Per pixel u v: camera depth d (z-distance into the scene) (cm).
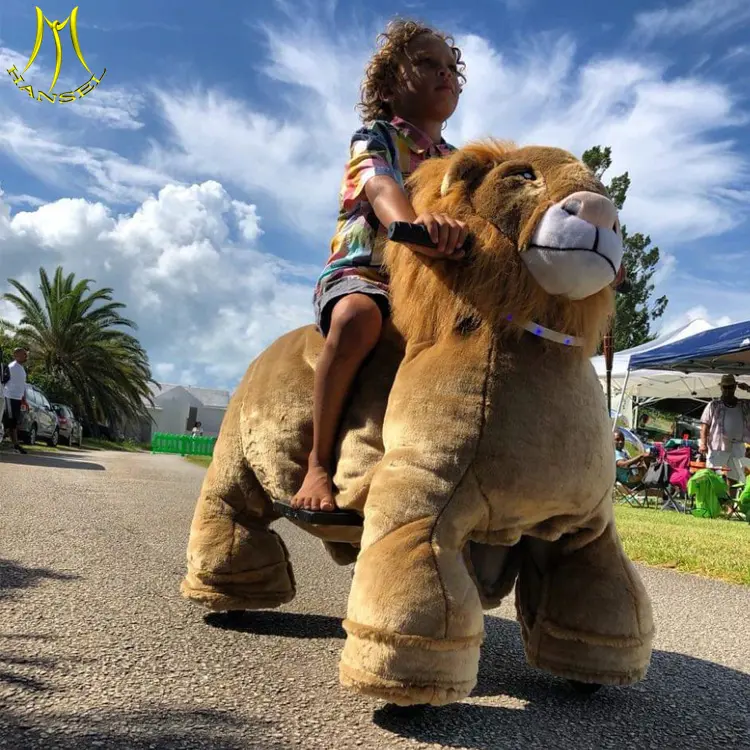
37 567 337
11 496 614
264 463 243
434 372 188
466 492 179
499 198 189
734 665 264
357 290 216
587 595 203
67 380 3334
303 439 234
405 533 177
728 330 945
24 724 166
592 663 202
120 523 509
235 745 164
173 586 322
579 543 204
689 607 356
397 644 169
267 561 268
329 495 213
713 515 883
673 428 1482
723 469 920
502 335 187
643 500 1122
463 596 175
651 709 211
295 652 241
